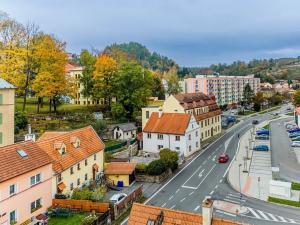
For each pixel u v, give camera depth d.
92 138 52.72
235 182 51.00
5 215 32.44
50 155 41.94
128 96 85.38
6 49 74.62
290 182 49.53
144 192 47.41
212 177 53.84
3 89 54.03
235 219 37.97
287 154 67.69
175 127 69.00
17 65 73.56
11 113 55.56
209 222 22.75
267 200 43.50
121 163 53.66
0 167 32.94
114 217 37.91
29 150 38.41
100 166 52.50
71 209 38.06
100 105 97.94
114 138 77.06
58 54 76.56
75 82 86.06
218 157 66.81
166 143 69.25
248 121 120.44
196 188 48.78
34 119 75.62
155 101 119.06
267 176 53.44
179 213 24.66
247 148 72.81
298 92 120.56
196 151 72.69
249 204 42.31
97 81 88.44
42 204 37.88
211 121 89.56
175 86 136.75
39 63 77.62
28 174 35.72
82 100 104.25
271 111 154.12
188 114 70.44
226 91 180.75
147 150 71.62
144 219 25.16
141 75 87.00
